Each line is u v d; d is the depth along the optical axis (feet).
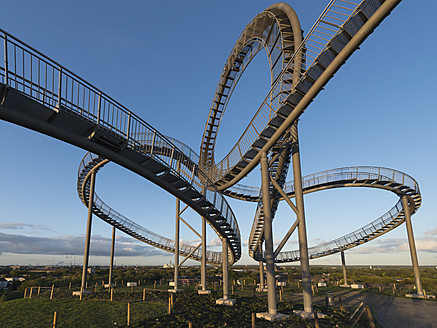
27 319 57.21
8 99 28.86
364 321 51.49
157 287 110.32
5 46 26.96
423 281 152.76
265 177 56.34
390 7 32.17
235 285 131.34
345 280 127.95
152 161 45.98
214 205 64.23
